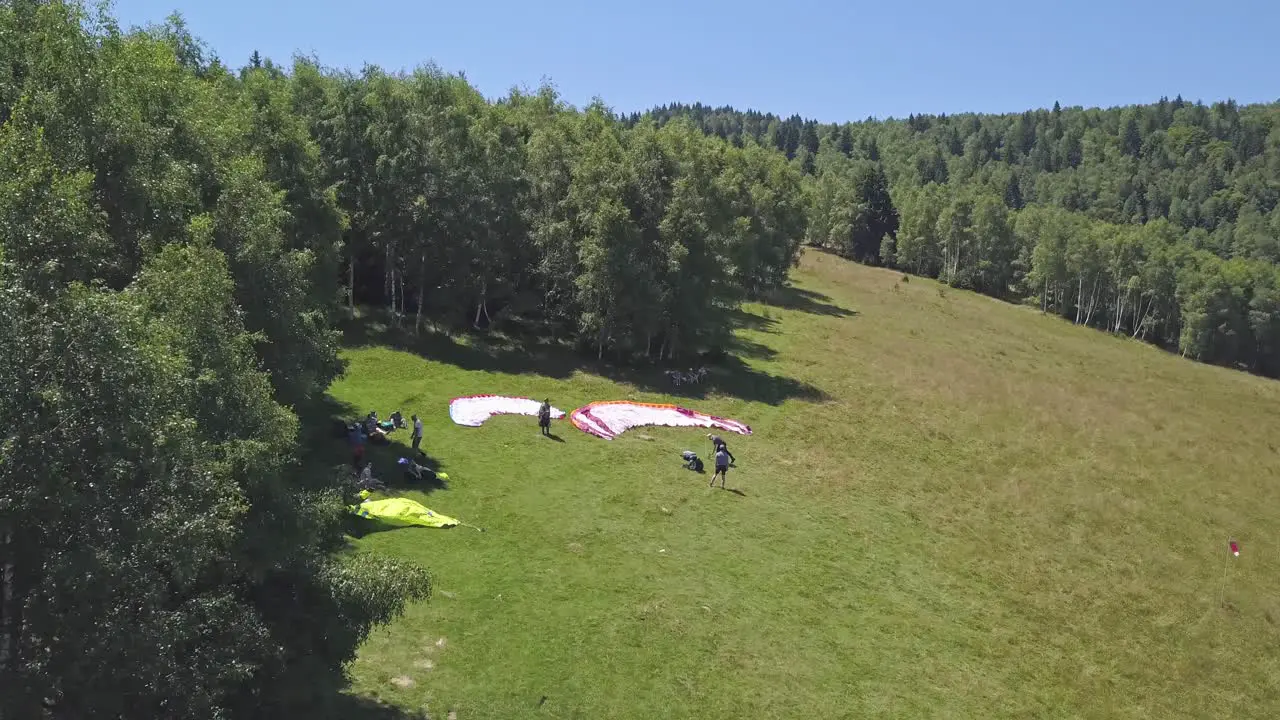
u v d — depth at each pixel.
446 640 23.25
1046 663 28.34
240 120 35.88
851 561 33.31
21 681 12.07
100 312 12.47
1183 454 57.25
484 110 60.16
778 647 26.06
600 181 54.97
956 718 24.14
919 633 28.69
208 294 16.97
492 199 54.19
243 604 16.33
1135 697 27.25
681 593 28.23
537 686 22.02
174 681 13.48
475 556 28.33
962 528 39.06
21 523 12.09
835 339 80.44
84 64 19.95
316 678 19.64
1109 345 109.62
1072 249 127.44
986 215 144.38
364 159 52.75
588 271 54.22
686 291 56.22
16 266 12.48
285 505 17.08
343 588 17.75
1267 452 61.38
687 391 54.28
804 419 52.59
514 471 36.53
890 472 45.25
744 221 69.38
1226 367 112.25
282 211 27.92
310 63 53.72
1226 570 38.66
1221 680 29.16
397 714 19.78
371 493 31.39
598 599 26.89
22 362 11.90
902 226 153.38
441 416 42.06
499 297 59.50
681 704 22.36
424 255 53.34
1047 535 39.88
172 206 21.02
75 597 12.32
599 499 34.97
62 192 14.07
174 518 13.23
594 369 55.03
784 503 38.19
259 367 24.44
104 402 12.41
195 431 15.12
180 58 38.25
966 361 78.75
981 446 52.59
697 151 62.31
